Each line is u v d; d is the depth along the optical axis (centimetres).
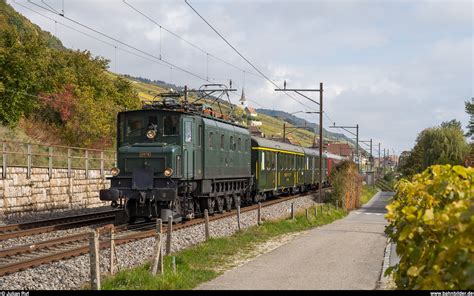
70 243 1570
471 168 586
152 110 2162
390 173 11025
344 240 1952
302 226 2523
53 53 4522
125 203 2072
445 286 456
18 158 2853
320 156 4038
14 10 7025
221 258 1487
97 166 3459
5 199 2288
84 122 3959
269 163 3456
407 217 543
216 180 2514
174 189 1973
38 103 3894
